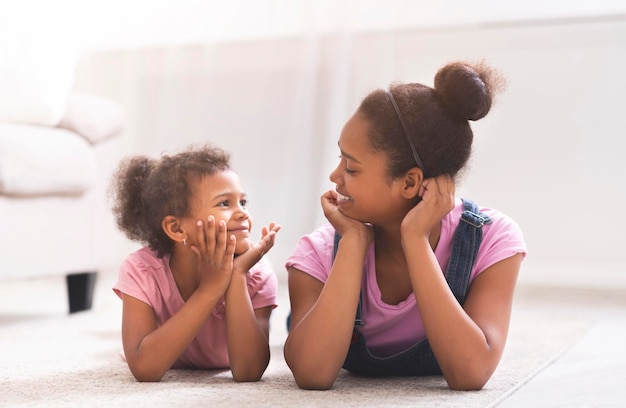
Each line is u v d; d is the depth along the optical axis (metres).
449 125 1.19
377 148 1.18
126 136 3.39
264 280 1.37
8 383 1.26
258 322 1.34
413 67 3.13
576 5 2.93
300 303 1.28
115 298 2.68
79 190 2.26
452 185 1.19
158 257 1.34
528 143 3.02
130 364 1.26
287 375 1.34
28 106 2.21
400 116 1.18
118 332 1.93
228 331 1.26
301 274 1.29
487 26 3.04
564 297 2.73
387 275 1.25
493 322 1.20
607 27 2.92
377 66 3.11
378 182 1.19
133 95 3.39
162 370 1.25
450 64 1.21
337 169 1.25
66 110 2.31
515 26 3.01
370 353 1.28
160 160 1.40
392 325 1.25
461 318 1.16
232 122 3.28
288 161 3.19
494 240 1.26
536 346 1.71
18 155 2.03
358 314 1.24
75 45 2.53
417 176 1.19
